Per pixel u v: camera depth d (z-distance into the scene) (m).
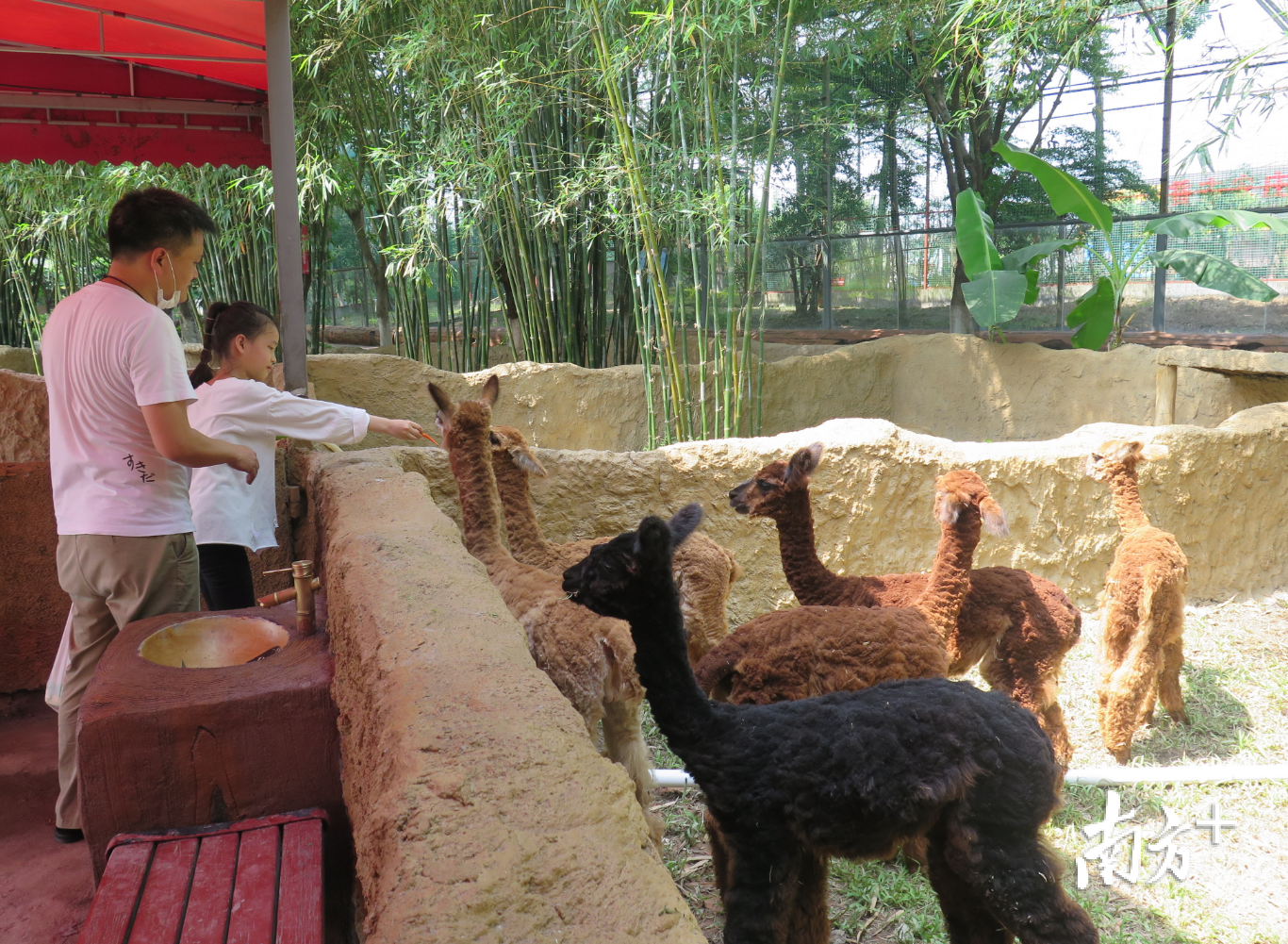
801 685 2.88
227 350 3.85
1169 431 5.61
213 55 5.85
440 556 2.51
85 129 6.44
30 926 2.68
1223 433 5.68
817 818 2.07
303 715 2.52
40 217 10.49
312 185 8.02
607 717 3.04
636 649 2.11
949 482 3.25
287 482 5.00
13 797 3.45
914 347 9.84
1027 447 5.46
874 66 11.00
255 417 3.72
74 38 5.58
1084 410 8.84
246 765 2.50
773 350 11.49
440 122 7.97
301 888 2.10
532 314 8.73
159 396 2.82
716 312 7.81
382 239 10.98
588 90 7.59
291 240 4.96
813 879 2.27
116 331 2.84
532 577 3.23
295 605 3.22
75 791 3.08
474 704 1.61
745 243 8.13
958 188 10.80
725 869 2.73
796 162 12.00
